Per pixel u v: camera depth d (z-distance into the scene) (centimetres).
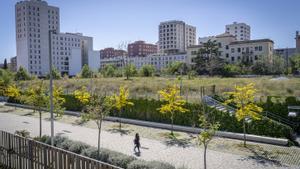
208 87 4103
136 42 17912
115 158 1252
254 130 2359
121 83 5084
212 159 1755
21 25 12369
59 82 6256
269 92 3922
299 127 2834
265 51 10300
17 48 12731
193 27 18225
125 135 2503
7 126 2991
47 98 2484
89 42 14688
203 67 8519
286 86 4078
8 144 1341
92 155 1343
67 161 1017
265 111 2919
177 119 2861
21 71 8531
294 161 1709
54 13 13125
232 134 2362
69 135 2494
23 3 12206
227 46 11188
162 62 14488
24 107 4762
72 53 13062
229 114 2512
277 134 2253
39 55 12500
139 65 15312
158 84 4634
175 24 16562
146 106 3162
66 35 13525
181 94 3791
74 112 3844
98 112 1900
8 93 4884
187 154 1872
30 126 2978
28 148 1212
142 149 2008
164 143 2191
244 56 10456
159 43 17275
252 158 1773
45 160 1116
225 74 7450
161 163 1127
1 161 1402
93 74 7844
